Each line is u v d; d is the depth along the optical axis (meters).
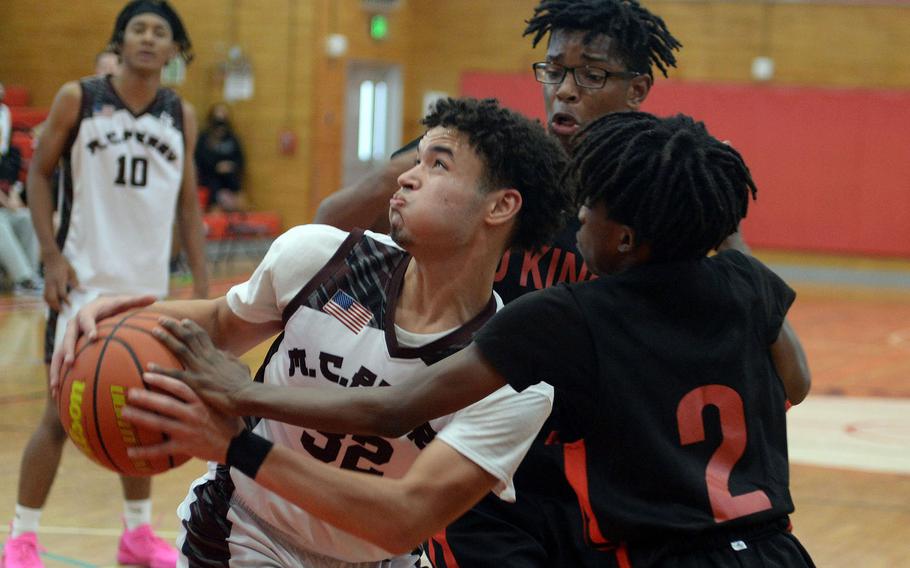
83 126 4.45
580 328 2.16
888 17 15.72
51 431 4.03
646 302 2.23
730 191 2.25
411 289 2.22
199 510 2.42
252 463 1.94
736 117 16.11
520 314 2.12
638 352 2.19
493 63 17.34
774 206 16.06
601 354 2.16
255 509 2.34
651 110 16.39
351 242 2.26
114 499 5.14
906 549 4.98
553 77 3.22
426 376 2.06
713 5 16.27
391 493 1.97
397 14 17.20
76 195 4.49
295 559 2.36
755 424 2.28
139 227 4.57
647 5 16.52
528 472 2.76
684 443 2.21
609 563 2.27
